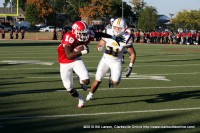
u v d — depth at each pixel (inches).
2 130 263.9
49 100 366.0
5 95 390.0
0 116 302.2
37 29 2955.2
